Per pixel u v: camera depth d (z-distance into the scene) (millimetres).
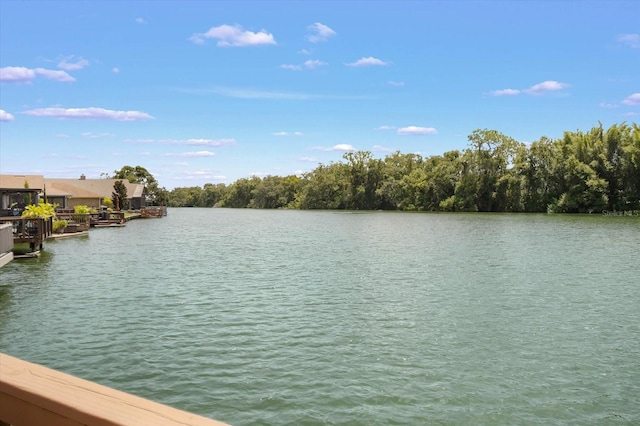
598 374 10180
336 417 8242
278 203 163375
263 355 11102
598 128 81062
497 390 9367
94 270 23625
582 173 79250
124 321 13906
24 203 47250
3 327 13289
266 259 28094
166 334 12664
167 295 17578
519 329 13328
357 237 44000
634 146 75438
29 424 1965
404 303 16328
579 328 13453
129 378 9758
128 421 1674
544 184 85875
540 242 37219
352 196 124938
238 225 65812
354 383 9586
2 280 20750
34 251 28969
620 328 13438
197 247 35188
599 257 28219
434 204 104000
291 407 8562
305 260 27609
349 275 22156
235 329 13148
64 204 62781
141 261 27000
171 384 9484
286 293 17984
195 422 1686
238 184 183125
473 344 12008
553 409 8641
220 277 21594
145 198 122250
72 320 14031
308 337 12484
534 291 18422
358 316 14570
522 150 88188
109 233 48688
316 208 138500
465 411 8516
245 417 8203
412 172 113500
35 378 2066
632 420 8273
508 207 89000
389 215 93688
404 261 26969
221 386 9391
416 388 9414
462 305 16094
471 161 93875
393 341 12195
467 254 30109
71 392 1919
